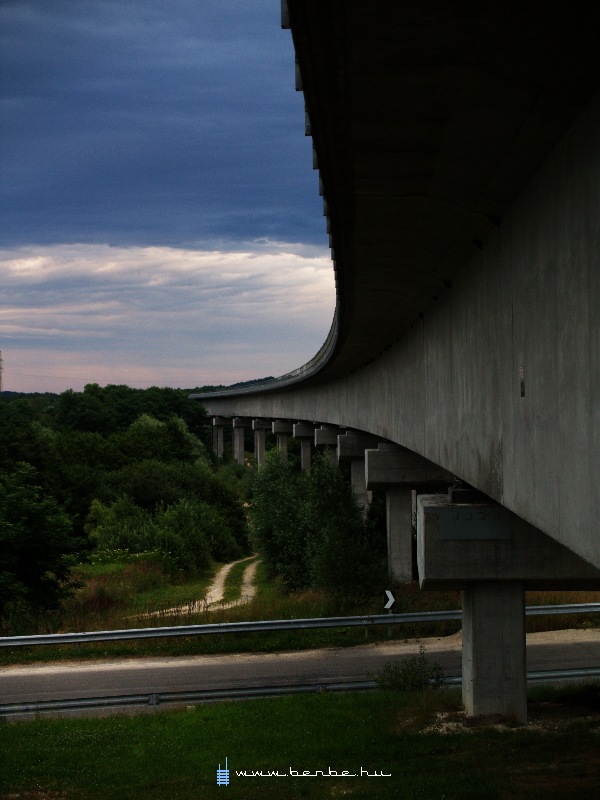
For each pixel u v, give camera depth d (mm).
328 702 20438
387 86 8641
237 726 18500
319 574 36031
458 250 15578
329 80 8477
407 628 28375
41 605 33500
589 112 7727
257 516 53156
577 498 8422
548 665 23922
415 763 15562
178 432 107938
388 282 21109
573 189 8367
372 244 16625
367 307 25594
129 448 100375
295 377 69500
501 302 12562
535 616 28953
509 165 10211
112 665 25500
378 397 41344
